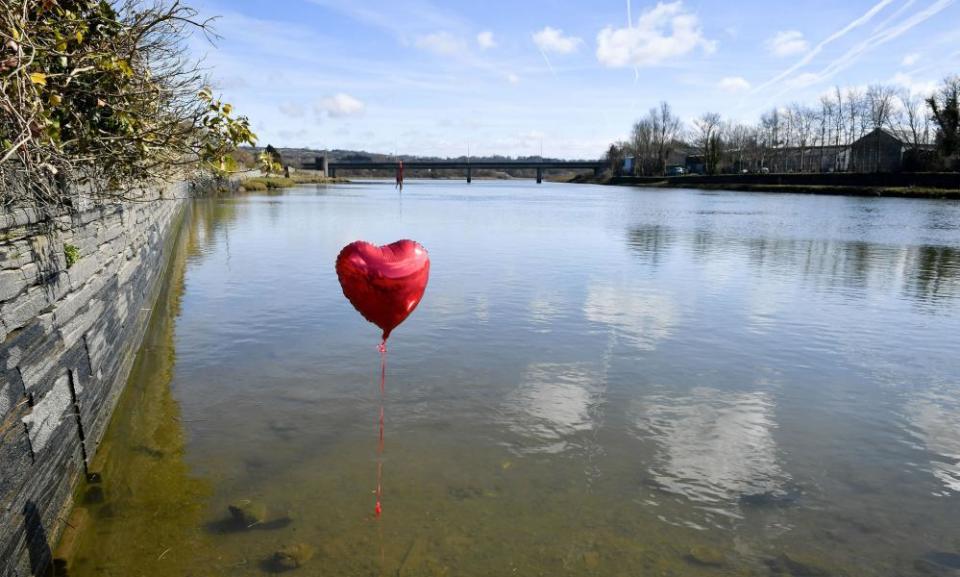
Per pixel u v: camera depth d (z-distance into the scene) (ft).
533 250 69.67
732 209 148.56
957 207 150.61
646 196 231.71
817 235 87.30
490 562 15.37
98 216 22.04
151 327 35.81
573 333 35.06
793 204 168.45
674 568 15.31
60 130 19.38
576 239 81.20
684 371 29.25
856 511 18.03
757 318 39.14
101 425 20.98
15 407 13.12
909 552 16.20
